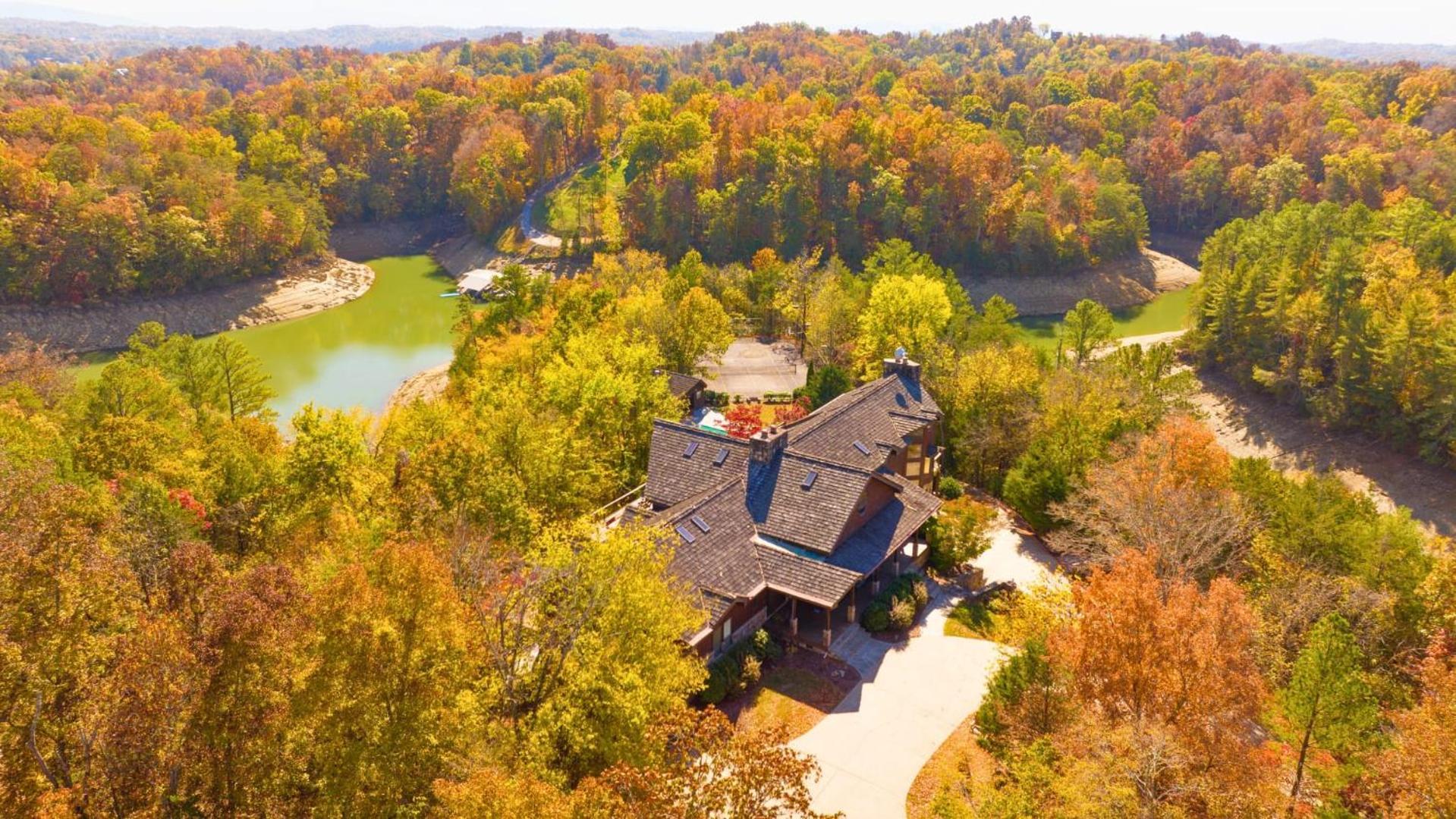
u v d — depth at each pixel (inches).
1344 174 5615.2
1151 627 1000.9
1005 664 1300.4
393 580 951.0
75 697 860.6
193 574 948.0
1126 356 2795.3
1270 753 1076.5
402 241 6717.5
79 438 2144.4
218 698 826.8
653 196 5585.6
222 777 840.3
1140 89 7701.8
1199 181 6013.8
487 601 1182.9
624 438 2242.9
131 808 801.6
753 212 5359.3
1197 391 3152.1
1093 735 955.3
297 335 4761.3
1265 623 1402.6
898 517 1782.7
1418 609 1446.9
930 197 5226.4
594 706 1055.0
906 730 1390.3
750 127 6008.9
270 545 1760.6
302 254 5644.7
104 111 6835.6
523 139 6742.1
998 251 5359.3
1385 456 3132.4
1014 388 2432.3
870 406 2091.5
